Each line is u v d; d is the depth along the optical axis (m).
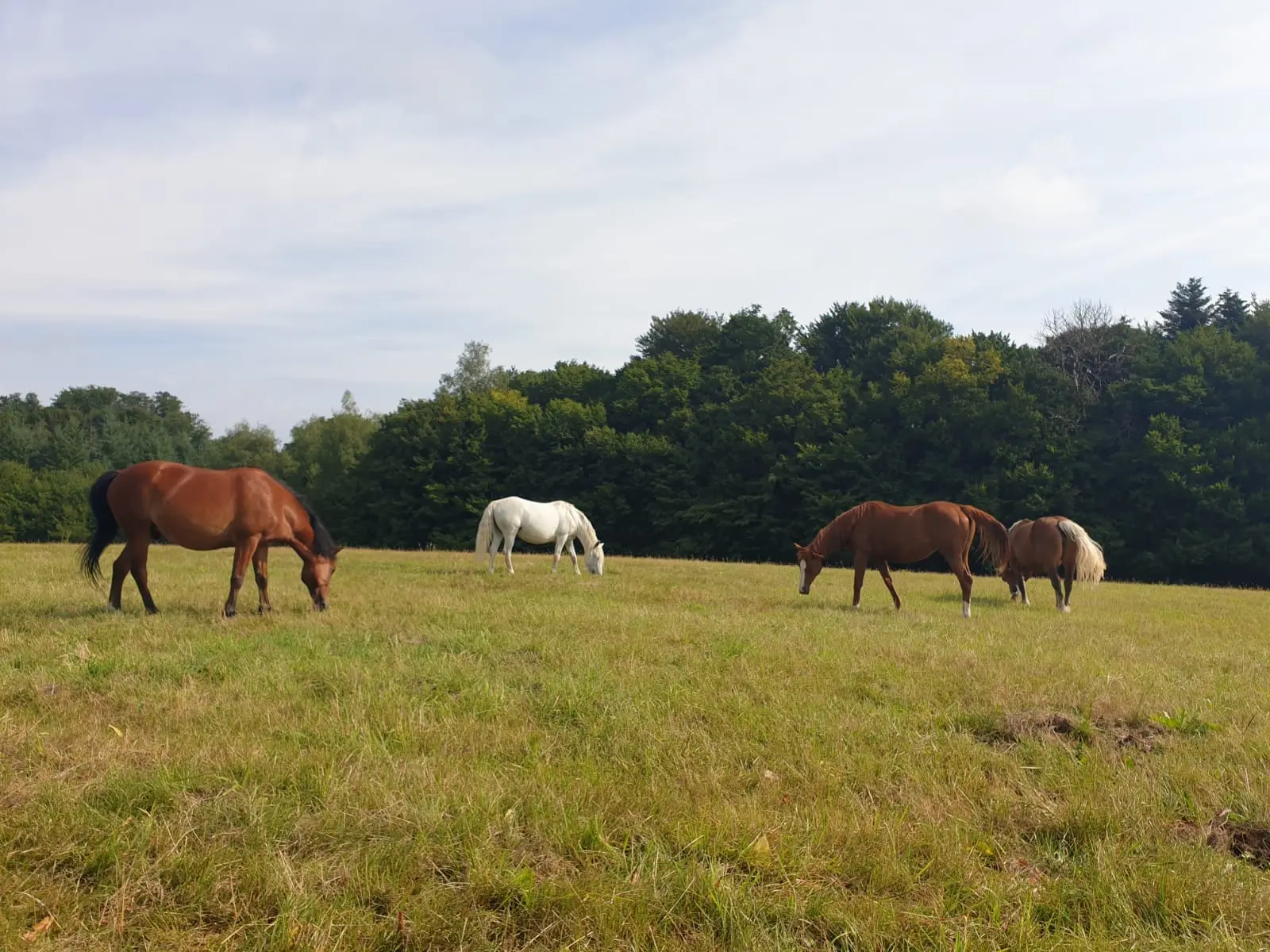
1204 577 38.16
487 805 4.35
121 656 7.27
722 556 47.94
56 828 3.92
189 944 3.29
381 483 58.00
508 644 8.41
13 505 61.69
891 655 8.61
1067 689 7.26
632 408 56.25
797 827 4.35
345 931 3.33
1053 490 40.09
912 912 3.62
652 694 6.68
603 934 3.41
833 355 60.12
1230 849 4.42
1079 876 4.01
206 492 9.75
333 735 5.43
